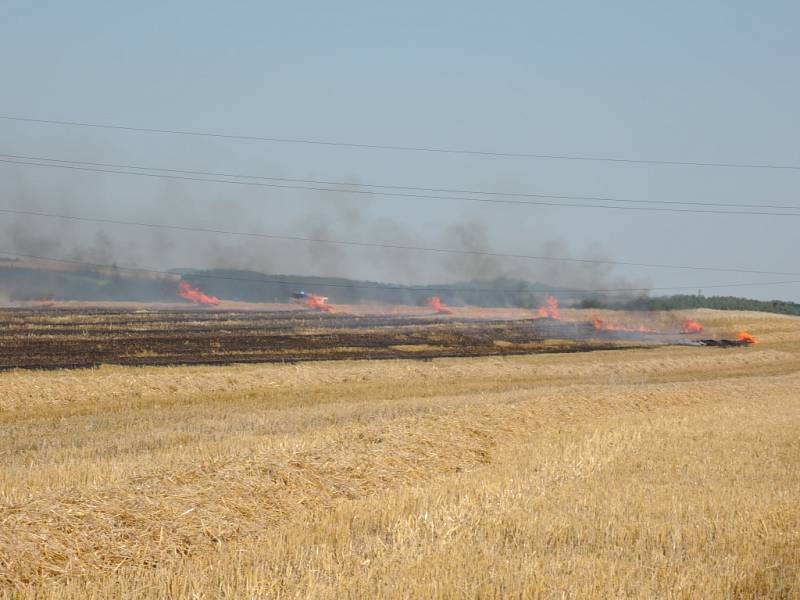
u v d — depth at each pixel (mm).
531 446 32500
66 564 17453
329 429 33438
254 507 21969
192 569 16922
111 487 22391
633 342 130125
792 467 29141
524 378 74188
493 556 17656
